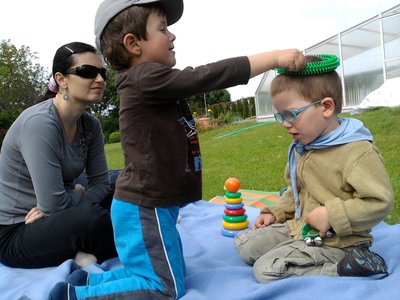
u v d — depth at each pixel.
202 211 3.52
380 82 12.42
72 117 2.65
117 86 2.03
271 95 2.10
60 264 2.46
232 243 2.67
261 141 9.01
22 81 20.39
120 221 1.96
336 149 1.97
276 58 1.91
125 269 2.02
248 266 2.31
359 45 12.61
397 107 9.29
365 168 1.88
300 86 1.97
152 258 1.89
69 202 2.59
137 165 1.93
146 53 1.98
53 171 2.49
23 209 2.57
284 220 2.42
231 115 18.56
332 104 1.97
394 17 11.70
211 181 5.59
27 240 2.41
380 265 1.92
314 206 2.09
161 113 1.93
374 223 1.91
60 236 2.37
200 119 17.22
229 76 1.87
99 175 2.99
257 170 5.95
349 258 1.91
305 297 1.76
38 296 1.99
